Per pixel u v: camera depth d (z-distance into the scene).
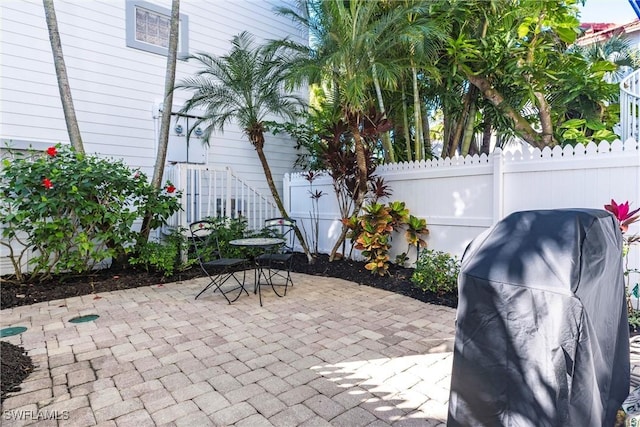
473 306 1.32
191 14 7.05
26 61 5.33
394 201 5.57
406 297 4.39
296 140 8.62
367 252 5.20
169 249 5.48
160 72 6.73
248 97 5.80
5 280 4.71
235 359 2.74
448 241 4.89
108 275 5.33
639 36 9.21
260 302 4.18
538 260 1.25
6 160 4.48
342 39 4.81
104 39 6.09
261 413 2.04
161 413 2.05
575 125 5.72
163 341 3.09
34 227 4.60
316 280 5.38
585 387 1.12
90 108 5.97
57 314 3.81
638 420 1.58
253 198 7.24
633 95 4.05
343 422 1.96
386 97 6.20
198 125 7.05
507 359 1.23
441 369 2.56
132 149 6.43
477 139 7.57
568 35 5.16
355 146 5.34
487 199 4.46
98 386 2.35
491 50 4.96
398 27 4.77
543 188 3.94
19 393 2.26
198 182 6.38
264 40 8.05
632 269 3.32
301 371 2.54
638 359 2.52
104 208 4.84
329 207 6.74
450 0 4.92
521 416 1.19
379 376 2.46
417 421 1.97
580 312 1.12
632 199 3.35
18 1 5.24
